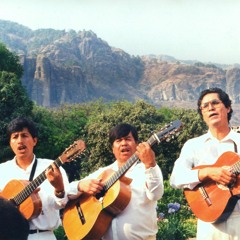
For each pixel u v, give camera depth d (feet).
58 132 183.83
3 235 7.87
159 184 17.93
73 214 20.21
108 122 188.34
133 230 18.88
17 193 19.74
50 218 19.79
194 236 45.01
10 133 20.56
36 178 19.38
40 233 19.61
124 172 18.86
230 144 18.75
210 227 18.25
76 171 156.76
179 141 173.78
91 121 195.72
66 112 228.02
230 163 17.79
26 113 144.46
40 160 20.97
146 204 18.98
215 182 17.97
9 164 20.89
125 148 19.44
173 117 198.18
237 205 17.76
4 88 139.74
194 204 18.39
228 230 17.84
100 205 19.21
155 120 196.34
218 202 17.75
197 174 18.08
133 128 19.75
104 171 19.93
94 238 19.47
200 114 19.80
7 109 140.05
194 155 19.15
